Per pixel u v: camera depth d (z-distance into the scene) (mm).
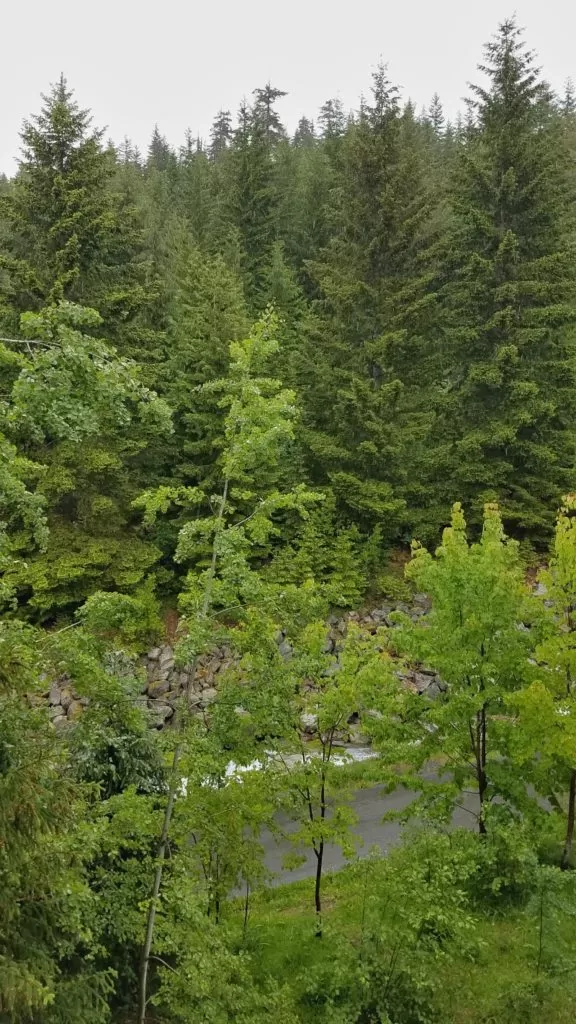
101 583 20094
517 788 10797
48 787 5449
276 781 9453
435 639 11133
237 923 11102
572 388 22703
